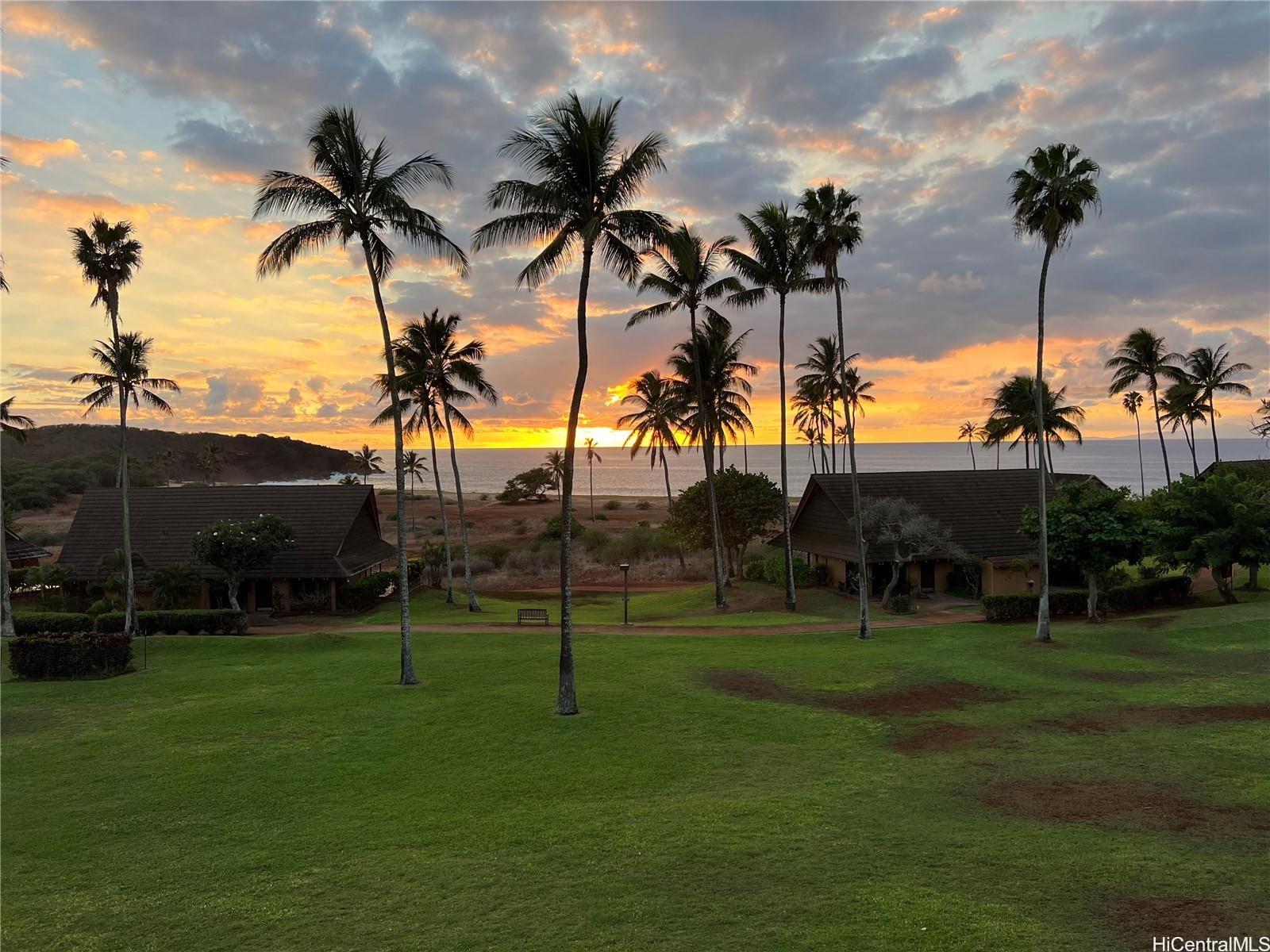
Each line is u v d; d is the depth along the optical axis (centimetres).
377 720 2062
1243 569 5106
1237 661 2505
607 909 997
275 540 3981
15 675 2609
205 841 1320
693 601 4806
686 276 4172
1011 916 929
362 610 4597
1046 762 1566
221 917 1039
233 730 1984
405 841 1284
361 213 2477
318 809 1455
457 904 1034
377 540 5428
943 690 2272
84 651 2597
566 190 2188
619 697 2250
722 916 962
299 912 1041
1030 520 3694
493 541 8462
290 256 2480
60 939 997
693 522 5466
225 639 3169
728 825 1271
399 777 1622
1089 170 2973
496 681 2505
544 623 3953
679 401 5369
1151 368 6138
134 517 4769
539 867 1142
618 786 1531
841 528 4941
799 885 1042
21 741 1914
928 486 5122
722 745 1792
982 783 1458
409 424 4475
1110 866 1059
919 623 3725
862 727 1923
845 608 4312
